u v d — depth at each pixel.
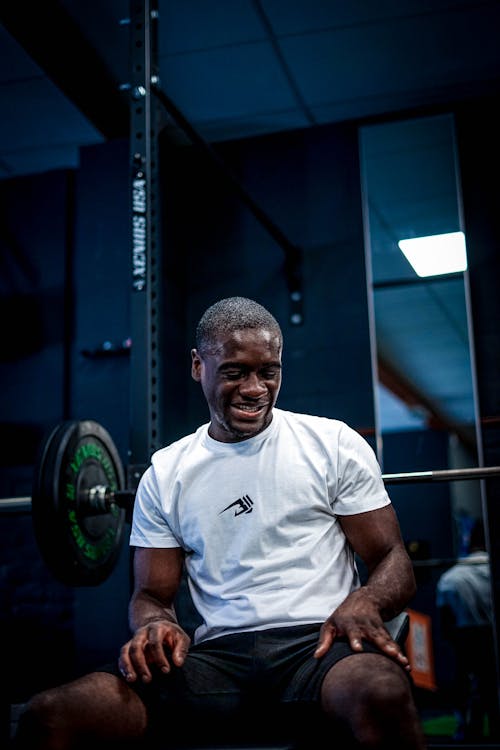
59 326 4.39
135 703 1.56
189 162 4.63
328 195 4.38
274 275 4.38
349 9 3.54
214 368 1.73
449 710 4.84
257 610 1.64
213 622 1.69
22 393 4.37
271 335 1.73
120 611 3.88
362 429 4.13
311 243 4.35
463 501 4.30
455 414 4.16
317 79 4.02
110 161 4.36
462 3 3.51
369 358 4.18
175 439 4.21
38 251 4.48
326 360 4.23
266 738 1.59
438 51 3.84
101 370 4.20
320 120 4.40
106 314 4.23
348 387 4.18
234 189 3.62
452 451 4.21
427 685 4.07
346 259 4.29
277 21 3.60
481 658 3.90
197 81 4.02
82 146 4.41
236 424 1.73
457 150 4.23
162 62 3.88
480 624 3.94
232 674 1.61
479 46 3.81
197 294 4.48
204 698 1.59
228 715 1.59
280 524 1.70
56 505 2.23
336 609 1.58
